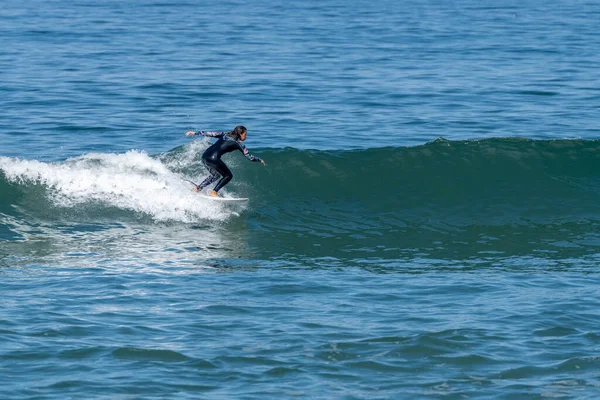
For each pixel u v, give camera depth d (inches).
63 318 1754.4
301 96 4539.9
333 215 2674.7
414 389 1461.6
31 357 1556.3
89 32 7741.1
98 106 4212.6
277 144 3479.3
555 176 2896.2
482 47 6870.1
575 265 2206.0
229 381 1481.3
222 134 2618.1
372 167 2903.5
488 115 4101.9
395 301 1895.9
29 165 2723.9
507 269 2169.0
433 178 2871.6
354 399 1422.2
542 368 1541.6
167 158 2883.9
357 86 4867.1
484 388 1466.5
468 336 1675.7
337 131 3727.9
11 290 1940.2
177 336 1674.5
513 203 2758.4
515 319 1768.0
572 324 1739.7
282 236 2491.4
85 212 2610.7
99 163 2778.1
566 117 4067.4
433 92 4692.4
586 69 5595.5
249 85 4857.3
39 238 2410.2
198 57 6023.6
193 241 2421.3
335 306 1860.2
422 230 2561.5
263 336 1679.4
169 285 2005.4
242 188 2792.8
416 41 7298.2
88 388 1440.7
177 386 1456.7
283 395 1432.1
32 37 7209.6
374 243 2434.8
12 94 4458.7
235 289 1983.3
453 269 2170.3
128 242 2393.0
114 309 1823.3
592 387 1469.0
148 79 5027.1
